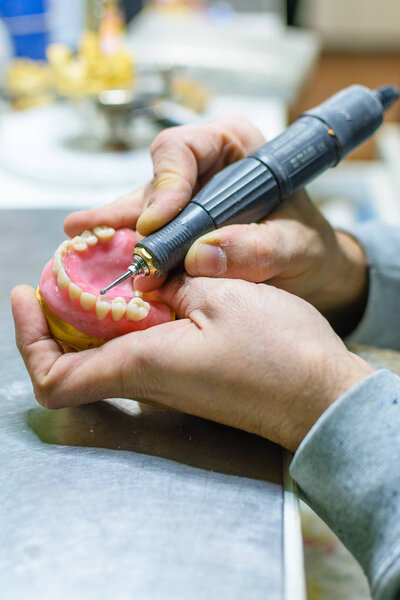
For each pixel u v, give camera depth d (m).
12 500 0.34
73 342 0.42
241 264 0.44
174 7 2.00
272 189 0.47
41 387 0.40
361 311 0.63
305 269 0.52
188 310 0.41
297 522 0.33
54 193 0.90
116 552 0.30
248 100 1.25
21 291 0.42
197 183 0.53
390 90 0.54
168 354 0.38
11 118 1.13
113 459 0.37
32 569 0.29
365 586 0.52
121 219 0.48
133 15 1.82
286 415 0.36
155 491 0.34
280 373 0.36
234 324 0.38
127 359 0.38
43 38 1.32
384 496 0.32
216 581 0.29
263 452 0.39
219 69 1.41
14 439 0.40
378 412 0.34
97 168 0.94
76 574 0.29
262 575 0.29
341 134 0.49
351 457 0.33
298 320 0.38
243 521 0.32
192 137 0.51
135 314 0.40
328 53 2.33
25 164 0.95
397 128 1.83
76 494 0.34
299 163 0.48
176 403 0.39
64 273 0.40
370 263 0.60
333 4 2.18
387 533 0.31
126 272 0.41
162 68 1.14
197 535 0.31
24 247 0.67
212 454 0.38
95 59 1.02
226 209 0.45
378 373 0.35
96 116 1.02
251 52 1.55
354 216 1.46
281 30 1.83
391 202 1.45
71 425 0.41
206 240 0.43
